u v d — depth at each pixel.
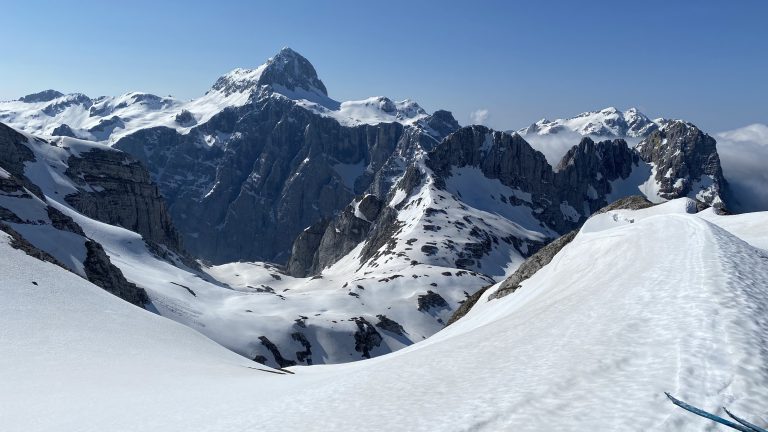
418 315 198.62
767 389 9.10
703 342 11.54
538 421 9.63
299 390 20.12
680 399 9.16
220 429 14.55
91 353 33.12
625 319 15.34
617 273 27.52
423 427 10.70
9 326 34.72
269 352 143.88
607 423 8.91
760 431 7.79
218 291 192.12
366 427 11.70
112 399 21.52
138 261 195.62
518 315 27.72
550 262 59.50
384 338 175.88
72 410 19.44
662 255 25.61
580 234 56.81
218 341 138.62
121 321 45.31
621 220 71.88
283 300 191.12
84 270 129.88
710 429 8.15
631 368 11.27
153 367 32.22
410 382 15.43
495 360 15.53
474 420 10.28
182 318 139.88
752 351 10.58
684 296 15.76
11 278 44.75
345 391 16.62
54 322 38.38
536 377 12.25
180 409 18.48
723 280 16.58
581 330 15.89
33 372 26.95
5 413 19.08
